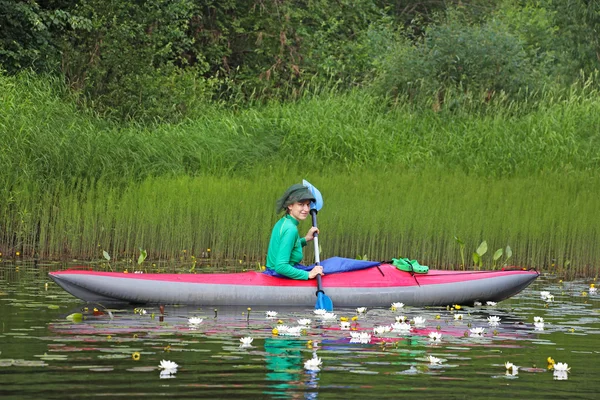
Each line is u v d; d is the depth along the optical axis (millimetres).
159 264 17000
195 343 8977
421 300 12531
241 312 11477
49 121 23156
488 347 9172
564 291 14578
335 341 9266
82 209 18781
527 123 28141
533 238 18234
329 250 18203
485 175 25156
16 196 18766
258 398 6730
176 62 35312
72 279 11773
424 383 7379
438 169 24469
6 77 25094
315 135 26719
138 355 8164
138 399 6645
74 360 7992
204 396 6762
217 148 25391
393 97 30734
